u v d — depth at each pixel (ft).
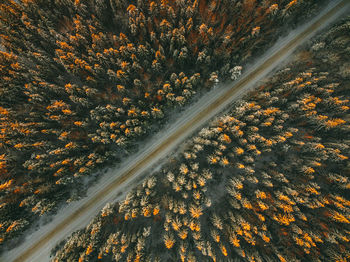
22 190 118.62
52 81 129.70
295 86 122.21
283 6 126.21
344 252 108.47
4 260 127.44
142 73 128.36
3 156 116.67
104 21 129.39
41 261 128.77
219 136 120.78
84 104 121.49
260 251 117.80
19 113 123.34
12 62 122.62
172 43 116.98
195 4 114.11
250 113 122.83
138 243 112.68
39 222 131.64
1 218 113.80
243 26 129.29
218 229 125.80
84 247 114.01
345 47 127.95
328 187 122.11
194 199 119.65
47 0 126.11
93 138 117.70
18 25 124.26
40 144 116.57
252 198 122.01
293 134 130.93
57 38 123.75
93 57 124.06
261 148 125.39
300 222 117.91
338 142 118.93
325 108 121.60
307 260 113.39
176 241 125.18
